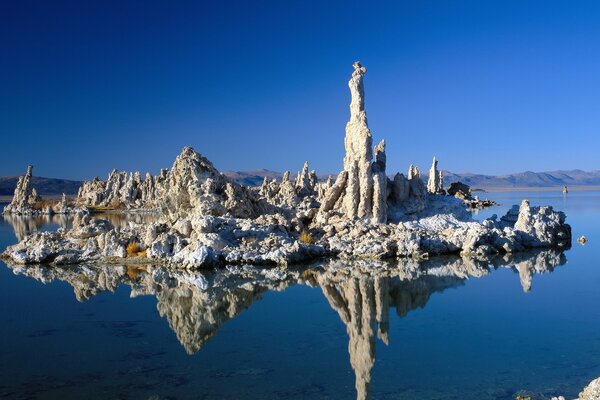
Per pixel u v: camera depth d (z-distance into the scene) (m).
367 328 27.41
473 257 48.66
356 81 57.56
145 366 22.03
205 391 19.44
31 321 28.69
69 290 35.94
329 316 29.78
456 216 63.16
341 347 24.41
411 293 35.03
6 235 73.44
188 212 56.16
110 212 125.50
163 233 47.38
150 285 37.53
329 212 56.25
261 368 21.75
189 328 27.55
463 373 20.78
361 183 55.25
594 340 24.69
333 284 37.62
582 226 78.44
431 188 105.50
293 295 34.66
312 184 108.06
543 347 23.78
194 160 57.03
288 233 51.97
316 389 19.53
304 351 23.89
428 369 21.33
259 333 26.67
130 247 46.62
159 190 59.69
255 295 34.75
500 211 105.19
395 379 20.34
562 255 50.19
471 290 35.72
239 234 47.88
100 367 21.89
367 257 47.41
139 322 28.59
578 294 34.31
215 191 56.91
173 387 19.83
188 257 42.94
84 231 50.56
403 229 51.59
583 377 20.05
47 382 20.33
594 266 44.34
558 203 140.62
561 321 28.11
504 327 27.16
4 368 21.86
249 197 59.97
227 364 22.23
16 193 137.50
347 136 59.41
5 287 36.94
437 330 26.88
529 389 19.02
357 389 19.47
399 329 27.12
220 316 29.95
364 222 53.50
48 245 48.03
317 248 47.72
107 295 34.62
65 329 27.20
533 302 32.34
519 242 53.53
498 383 19.66
